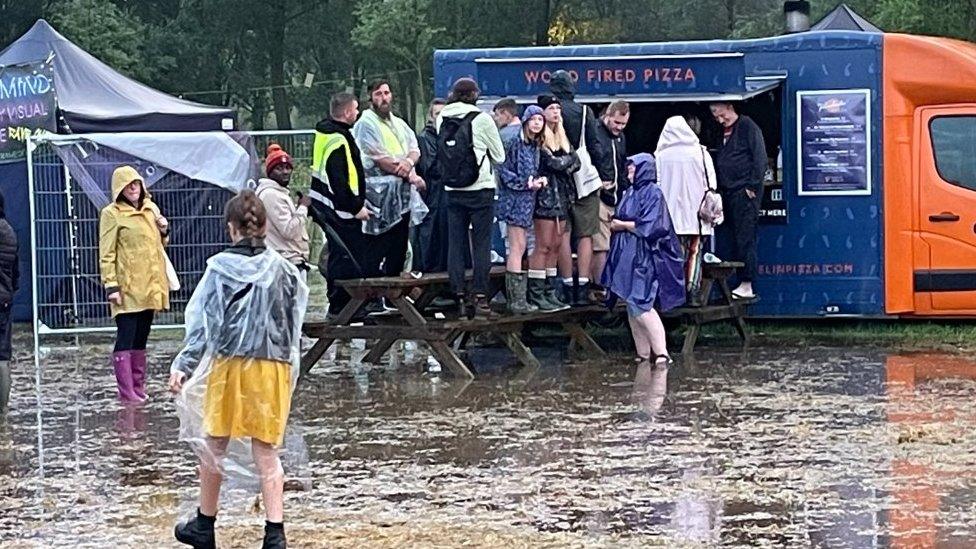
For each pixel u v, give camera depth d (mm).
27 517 8820
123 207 13117
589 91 16531
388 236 14688
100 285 18203
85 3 41562
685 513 8445
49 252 18031
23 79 19688
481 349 16547
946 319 17391
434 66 17422
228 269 7555
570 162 14578
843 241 16797
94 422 12258
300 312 7777
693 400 12398
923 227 16594
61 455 10805
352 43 44219
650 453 10180
